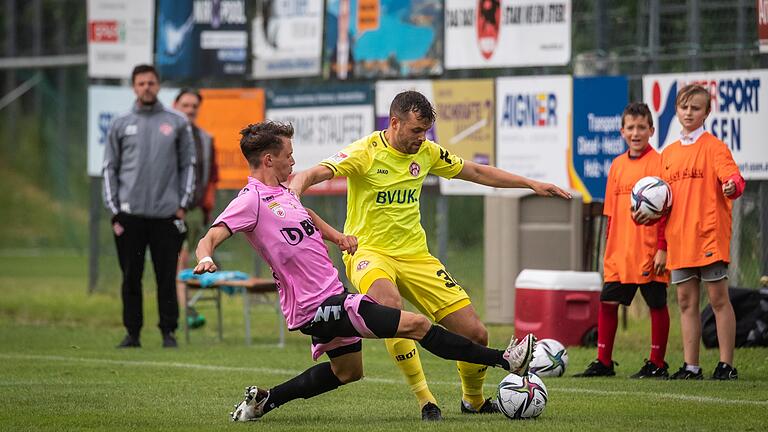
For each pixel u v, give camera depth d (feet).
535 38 164.76
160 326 141.18
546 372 108.17
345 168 83.15
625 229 108.99
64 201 355.97
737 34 174.50
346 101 180.14
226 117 189.67
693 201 102.83
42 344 142.92
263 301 157.48
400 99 82.99
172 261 140.56
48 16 318.04
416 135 82.79
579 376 109.40
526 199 149.18
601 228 149.07
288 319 77.15
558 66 167.02
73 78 380.99
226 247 263.08
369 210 84.69
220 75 190.08
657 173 108.68
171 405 89.61
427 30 172.45
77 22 313.53
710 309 129.70
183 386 102.17
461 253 276.21
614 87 158.92
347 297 75.46
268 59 187.52
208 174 161.38
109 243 206.08
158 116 140.26
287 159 78.59
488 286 151.74
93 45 194.49
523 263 148.97
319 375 79.56
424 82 172.35
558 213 147.64
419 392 80.74
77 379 107.34
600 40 165.48
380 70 176.55
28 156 395.34
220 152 190.08
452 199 286.05
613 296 109.09
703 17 185.16
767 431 73.61
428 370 115.75
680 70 187.73
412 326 74.28
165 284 140.36
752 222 163.43
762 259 149.07
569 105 161.48
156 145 138.82
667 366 108.37
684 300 104.53
